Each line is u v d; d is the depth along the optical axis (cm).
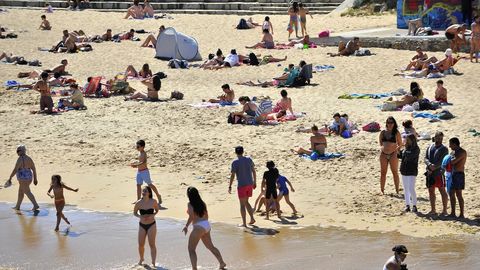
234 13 14188
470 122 7144
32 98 8938
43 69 10275
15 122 7969
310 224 5134
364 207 5403
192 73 9962
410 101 7750
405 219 5162
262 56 10700
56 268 4556
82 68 10338
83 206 5709
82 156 6862
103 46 11669
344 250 4662
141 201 4534
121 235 5088
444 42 10331
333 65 9956
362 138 6894
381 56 10288
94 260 4659
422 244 4722
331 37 11119
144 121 7850
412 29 11000
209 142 7044
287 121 7562
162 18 13862
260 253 4656
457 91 8412
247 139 7081
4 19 14050
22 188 5666
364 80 9144
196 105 8356
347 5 13650
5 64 10588
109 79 9538
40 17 14262
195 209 4331
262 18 13450
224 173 6241
